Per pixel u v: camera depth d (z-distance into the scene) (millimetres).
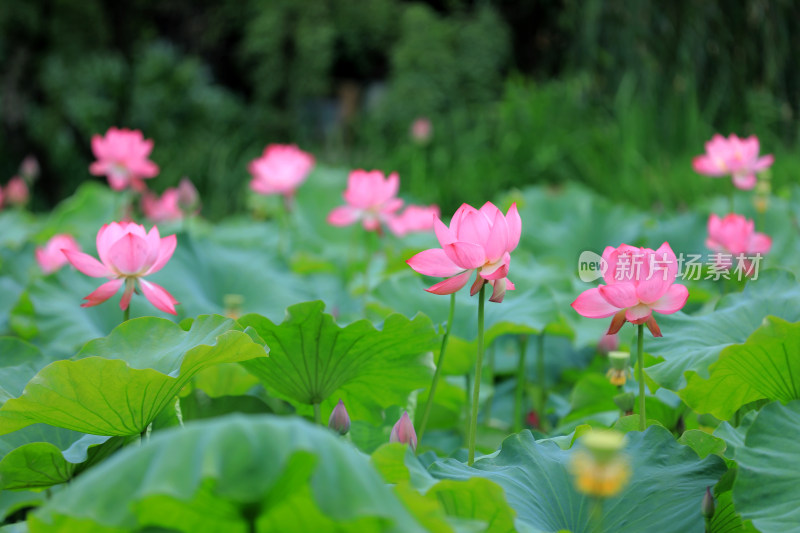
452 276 3492
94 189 7262
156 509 3008
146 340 3586
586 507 3367
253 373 3736
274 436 2977
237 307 4285
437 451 3979
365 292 4773
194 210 5617
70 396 3406
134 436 3551
